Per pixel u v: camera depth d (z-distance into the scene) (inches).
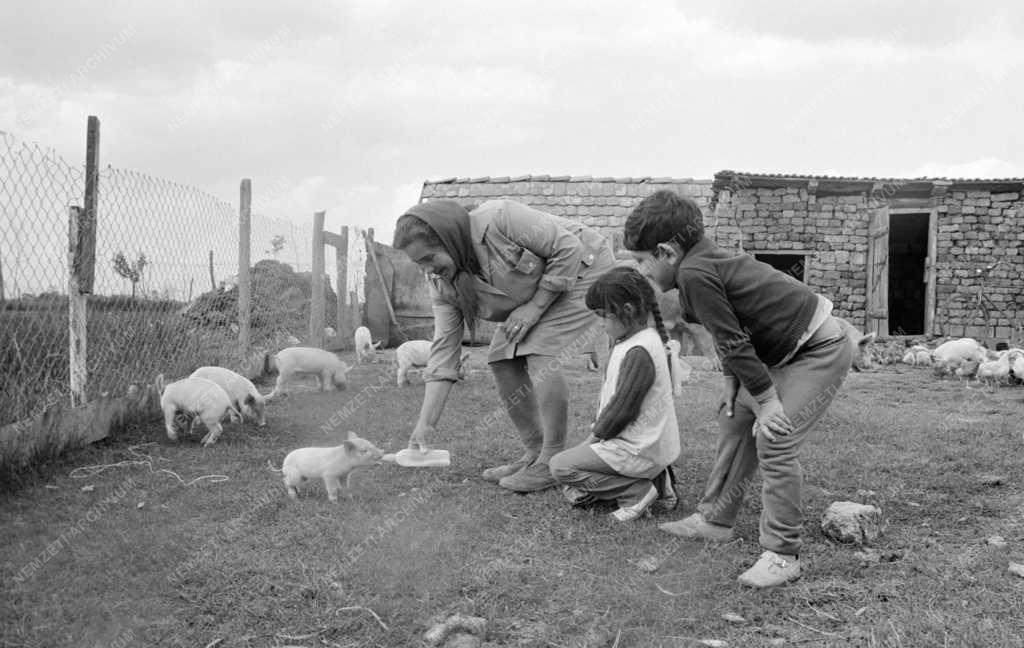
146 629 106.7
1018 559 133.1
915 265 892.6
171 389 220.7
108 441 221.0
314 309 478.9
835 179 618.2
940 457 207.9
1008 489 179.5
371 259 620.7
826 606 115.6
